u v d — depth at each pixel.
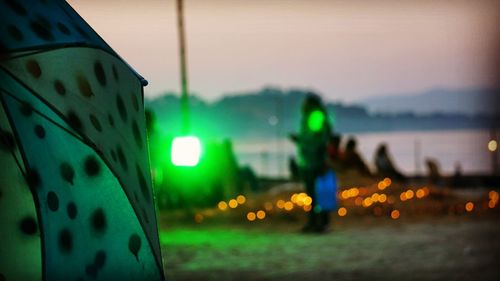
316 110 12.59
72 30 3.39
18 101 3.01
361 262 9.52
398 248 10.67
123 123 3.46
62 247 2.99
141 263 3.30
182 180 16.52
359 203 15.86
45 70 3.14
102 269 3.13
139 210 3.35
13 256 2.90
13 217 2.92
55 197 3.00
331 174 12.77
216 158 17.16
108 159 3.23
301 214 15.24
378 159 21.14
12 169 2.94
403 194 16.47
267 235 12.56
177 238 12.31
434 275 8.57
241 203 16.59
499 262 9.38
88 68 3.33
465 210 15.45
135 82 3.68
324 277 8.51
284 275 8.66
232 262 9.67
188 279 8.48
